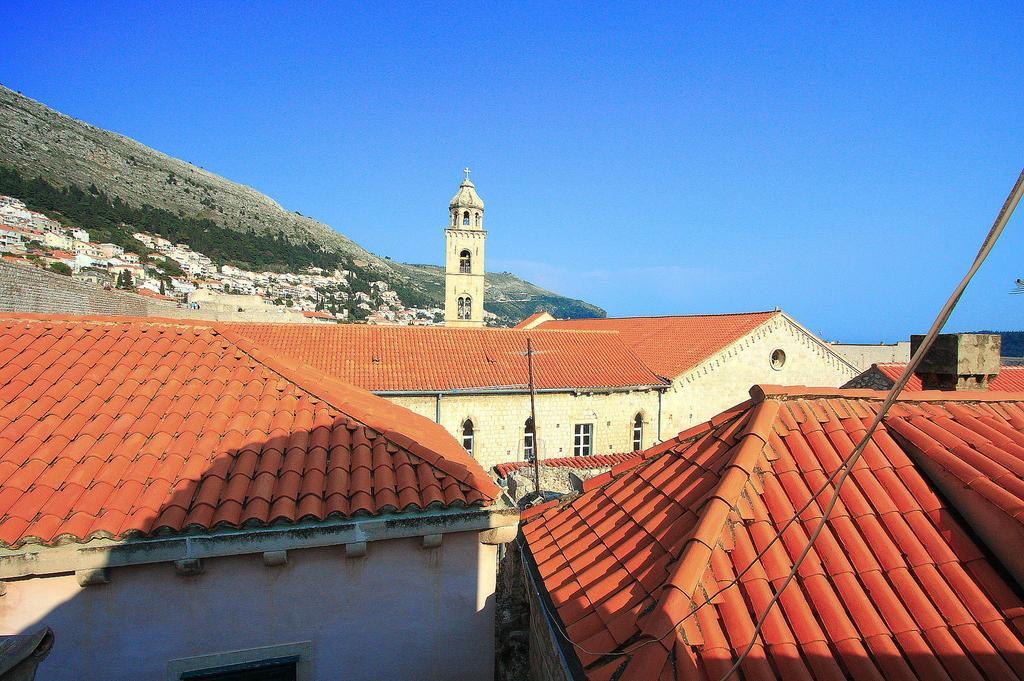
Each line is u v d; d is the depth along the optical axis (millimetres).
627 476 7801
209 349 9469
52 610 6332
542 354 30078
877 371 18312
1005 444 6156
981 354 8633
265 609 6961
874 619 4840
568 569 6445
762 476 6074
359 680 7324
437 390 25281
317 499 6832
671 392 30375
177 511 6398
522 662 8578
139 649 6594
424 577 7516
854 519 5699
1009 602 4926
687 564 5008
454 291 50281
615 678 4422
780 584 5086
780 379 33312
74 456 6855
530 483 19469
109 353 8836
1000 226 2600
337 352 26812
